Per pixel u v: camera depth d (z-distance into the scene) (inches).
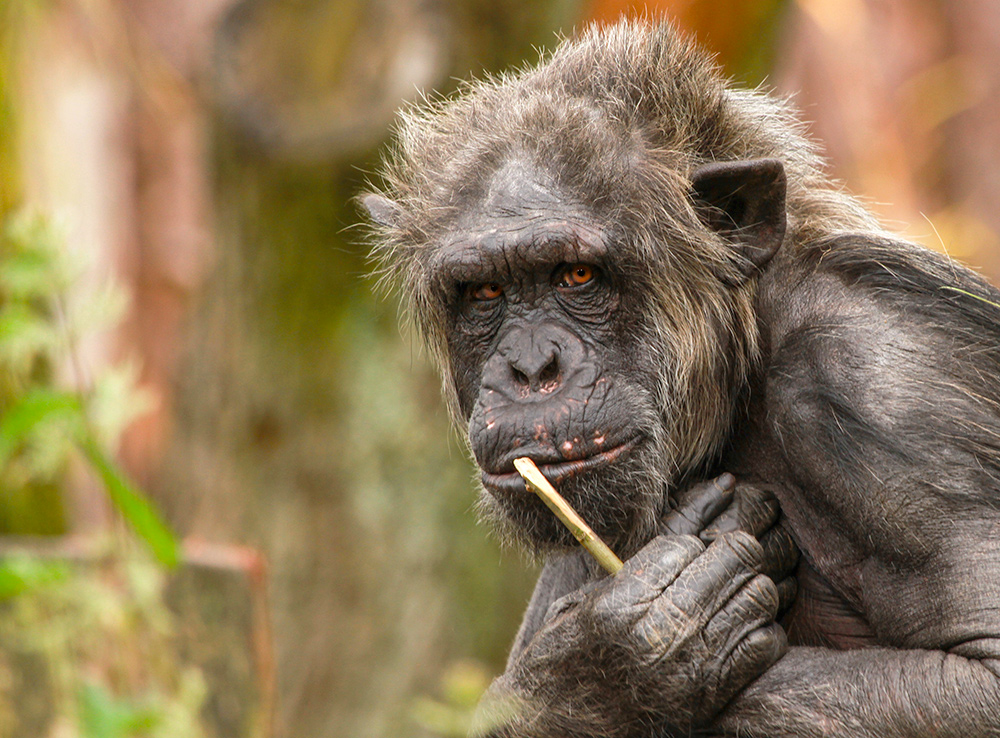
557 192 308.7
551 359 306.0
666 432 314.7
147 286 1152.8
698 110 333.1
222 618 325.1
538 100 326.0
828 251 316.5
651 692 284.5
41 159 650.2
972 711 263.1
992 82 1115.9
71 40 781.3
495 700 305.3
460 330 324.2
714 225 326.0
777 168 311.7
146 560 252.8
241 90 571.2
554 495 296.2
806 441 295.7
